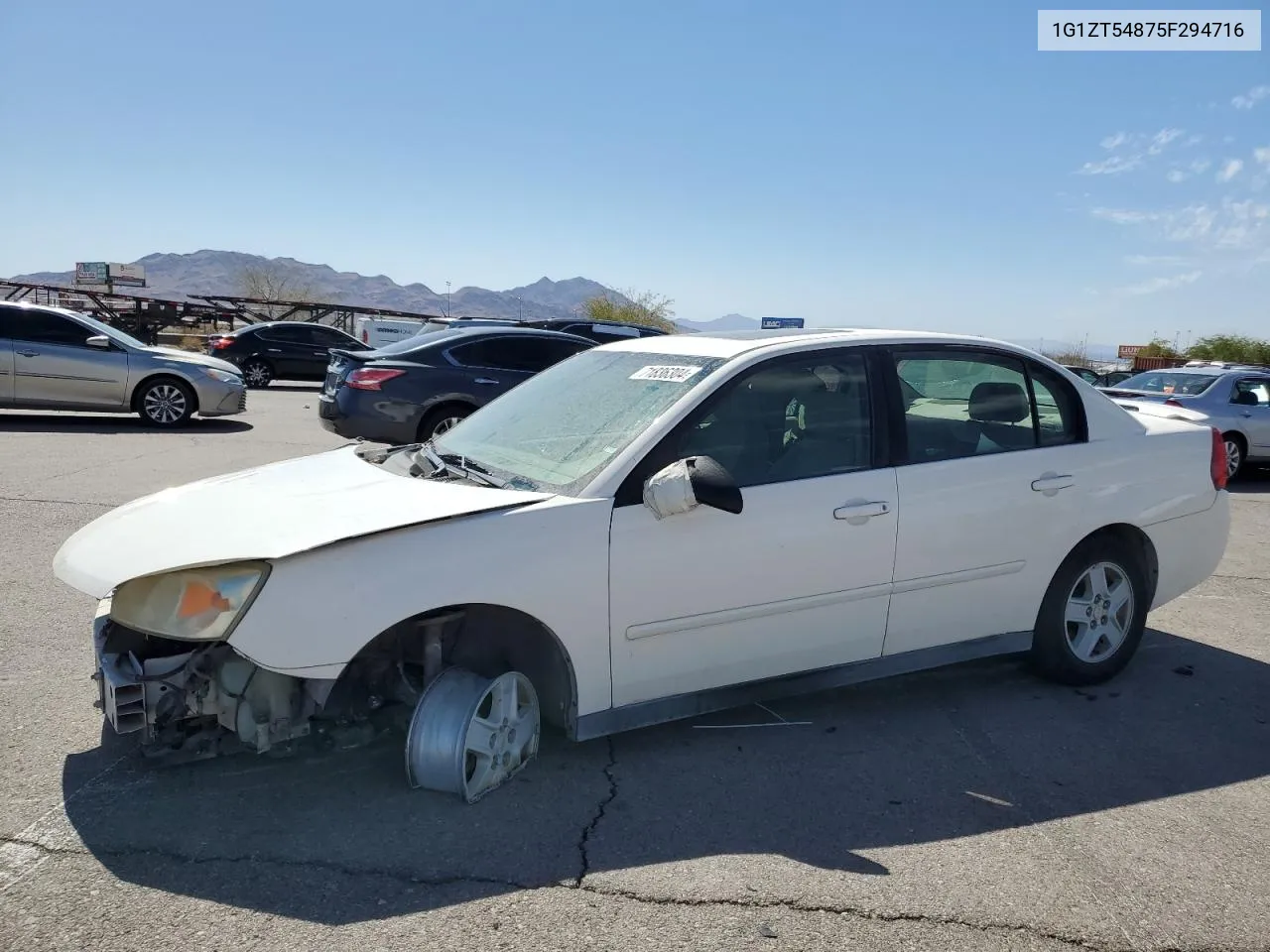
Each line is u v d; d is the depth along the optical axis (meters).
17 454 10.08
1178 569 4.82
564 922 2.66
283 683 3.22
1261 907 2.83
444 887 2.81
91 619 5.01
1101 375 17.83
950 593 4.12
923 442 4.10
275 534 3.07
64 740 3.67
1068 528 4.39
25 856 2.90
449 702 3.26
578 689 3.39
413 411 9.73
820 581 3.77
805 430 3.87
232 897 2.72
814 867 2.98
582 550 3.32
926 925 2.69
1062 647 4.50
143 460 10.10
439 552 3.12
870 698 4.43
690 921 2.68
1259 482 12.98
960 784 3.58
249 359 23.05
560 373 4.55
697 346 4.14
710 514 3.54
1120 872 3.00
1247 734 4.13
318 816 3.18
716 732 3.99
